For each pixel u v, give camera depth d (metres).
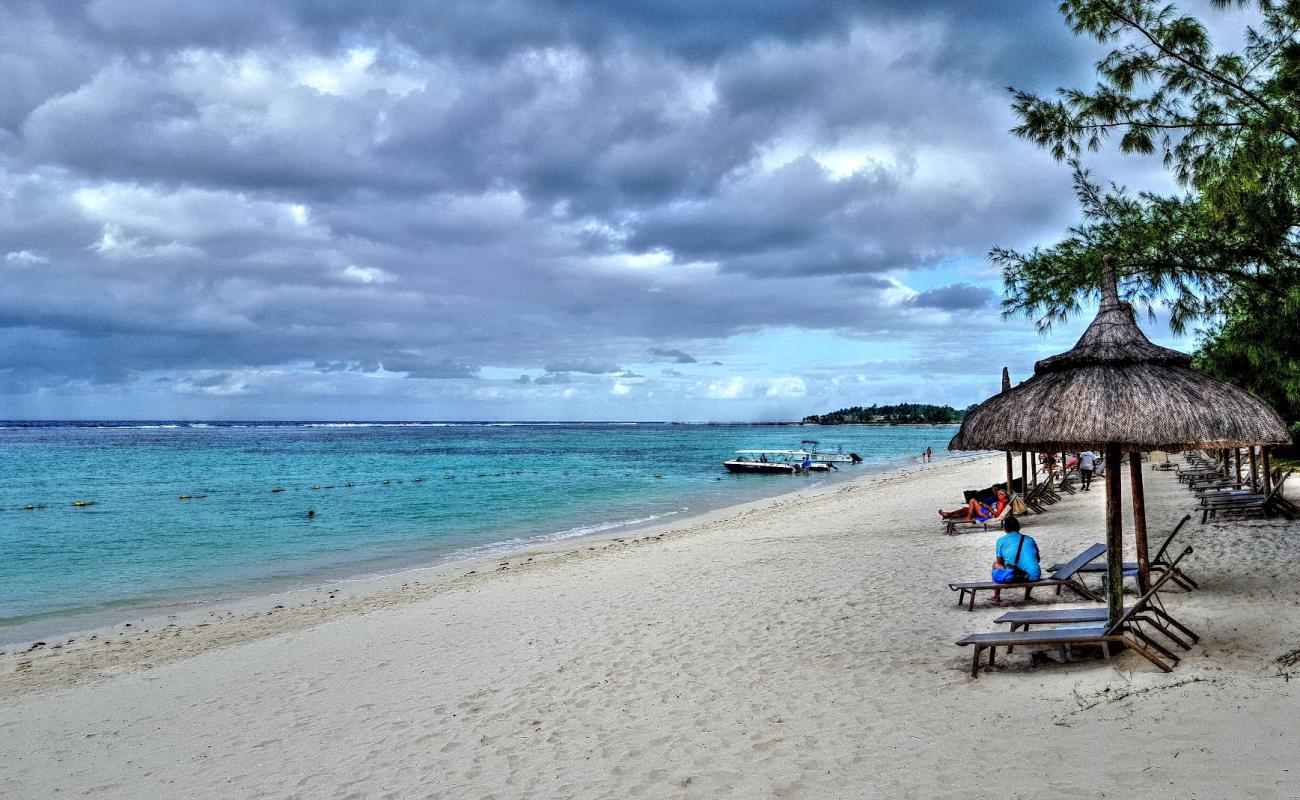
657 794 5.44
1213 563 11.20
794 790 5.22
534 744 6.72
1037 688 6.53
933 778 5.11
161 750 7.71
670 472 61.53
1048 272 8.99
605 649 9.62
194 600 17.64
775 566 14.75
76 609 16.98
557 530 28.14
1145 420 5.80
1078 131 7.88
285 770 6.78
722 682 7.85
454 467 67.62
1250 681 5.86
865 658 8.18
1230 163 7.17
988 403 6.83
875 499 30.05
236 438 152.00
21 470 62.19
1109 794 4.56
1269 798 4.24
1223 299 8.55
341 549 24.73
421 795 5.93
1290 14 6.93
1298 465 26.69
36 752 8.02
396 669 9.80
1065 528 16.98
